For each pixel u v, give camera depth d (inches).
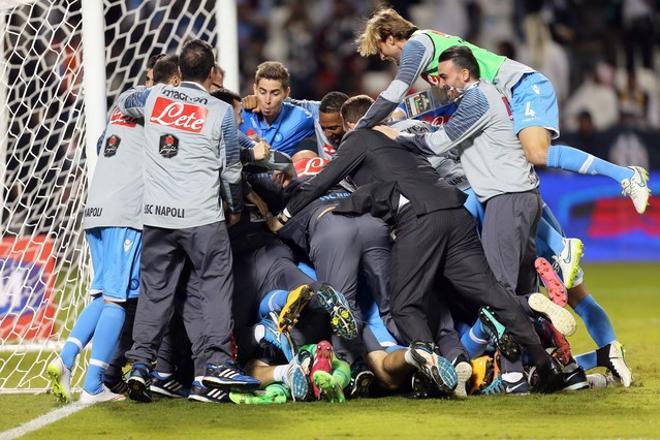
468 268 784.9
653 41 2568.9
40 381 934.4
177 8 1617.9
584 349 1087.0
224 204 800.3
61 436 653.3
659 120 2539.4
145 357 764.6
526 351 803.4
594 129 2416.3
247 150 798.5
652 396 775.1
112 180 802.8
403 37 882.8
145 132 782.5
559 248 831.7
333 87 2524.6
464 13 2561.5
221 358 762.2
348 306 747.4
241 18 2554.1
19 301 1014.4
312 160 874.1
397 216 786.8
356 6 2551.7
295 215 827.4
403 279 772.0
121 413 730.8
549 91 835.4
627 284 1834.4
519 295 823.7
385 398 778.2
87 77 900.0
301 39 2549.2
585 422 674.2
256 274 823.7
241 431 655.1
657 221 2293.3
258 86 886.4
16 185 1138.0
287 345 792.9
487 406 736.3
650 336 1190.3
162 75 826.8
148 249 773.3
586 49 2564.0
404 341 793.6
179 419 700.7
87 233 818.8
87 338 807.1
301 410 727.1
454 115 806.5
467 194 836.6
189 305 800.3
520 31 2559.1
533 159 805.9
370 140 812.6
